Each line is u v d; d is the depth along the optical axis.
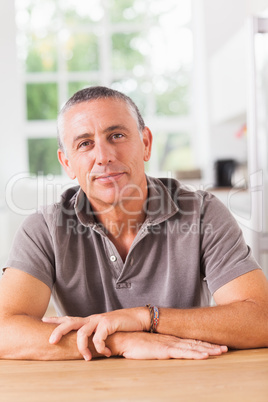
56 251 1.39
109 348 1.13
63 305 1.46
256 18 2.63
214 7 5.13
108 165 1.30
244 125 4.74
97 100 1.30
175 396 0.85
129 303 1.43
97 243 1.40
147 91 5.46
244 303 1.24
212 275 1.36
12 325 1.19
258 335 1.18
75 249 1.41
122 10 5.38
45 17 5.35
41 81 5.40
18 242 1.41
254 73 2.65
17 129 5.28
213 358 1.08
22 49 5.36
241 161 4.96
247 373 0.96
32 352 1.13
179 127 5.49
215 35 5.16
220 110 4.84
